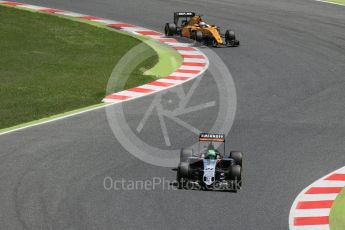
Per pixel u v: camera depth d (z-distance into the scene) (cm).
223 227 6631
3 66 13125
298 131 9694
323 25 16962
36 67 13125
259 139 9319
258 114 10406
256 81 12256
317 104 11025
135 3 18762
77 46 14750
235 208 7069
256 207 7125
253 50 14538
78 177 7744
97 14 17425
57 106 10600
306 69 13188
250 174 8056
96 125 9656
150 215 6819
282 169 8275
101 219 6688
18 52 14162
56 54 14112
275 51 14500
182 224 6650
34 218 6650
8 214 6719
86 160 8288
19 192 7262
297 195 7500
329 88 11944
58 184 7519
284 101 11119
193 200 7206
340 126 9988
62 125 9619
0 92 11381
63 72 12800
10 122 9756
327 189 7700
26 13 17112
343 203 7331
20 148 8625
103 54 14200
